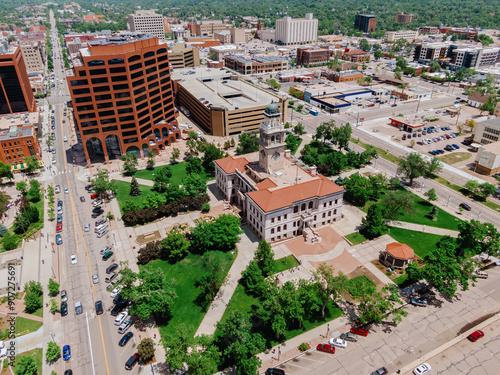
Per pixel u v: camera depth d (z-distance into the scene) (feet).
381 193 540.11
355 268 388.16
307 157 587.27
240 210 495.82
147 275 328.29
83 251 421.59
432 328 318.04
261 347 279.28
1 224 455.22
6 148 610.24
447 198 526.16
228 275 377.09
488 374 277.85
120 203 518.37
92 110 591.37
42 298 355.56
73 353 298.56
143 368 285.23
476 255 406.82
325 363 287.07
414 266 352.49
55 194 546.26
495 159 574.56
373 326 321.11
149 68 646.33
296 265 394.32
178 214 491.72
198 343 276.21
